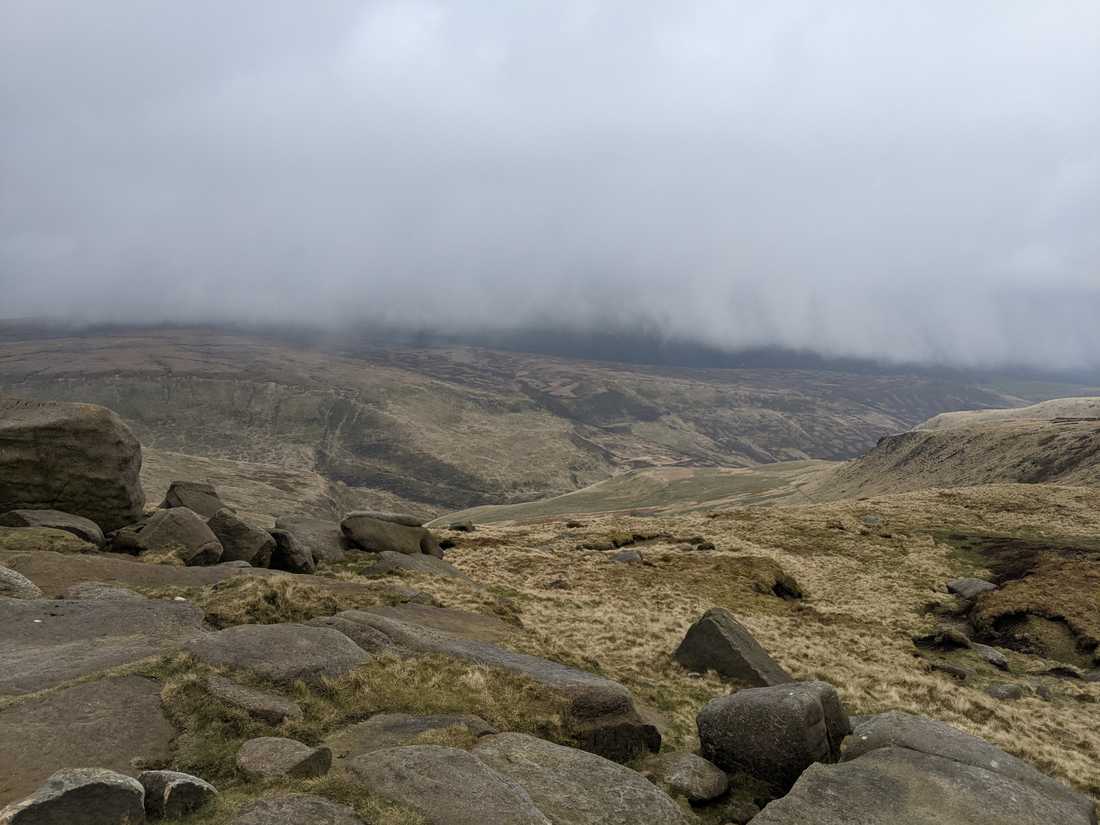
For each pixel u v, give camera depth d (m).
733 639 24.75
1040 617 43.44
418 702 13.84
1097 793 19.47
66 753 10.33
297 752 10.37
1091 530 70.69
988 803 10.95
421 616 23.38
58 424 30.81
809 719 13.67
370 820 8.76
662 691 21.11
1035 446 147.50
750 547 65.00
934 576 56.59
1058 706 30.50
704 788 12.97
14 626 16.28
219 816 8.69
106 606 18.22
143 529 29.05
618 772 11.60
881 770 11.98
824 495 199.88
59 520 28.61
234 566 26.86
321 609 21.06
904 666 33.53
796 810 10.66
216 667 13.79
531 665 17.27
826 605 48.12
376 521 40.91
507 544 60.84
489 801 9.56
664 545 64.12
